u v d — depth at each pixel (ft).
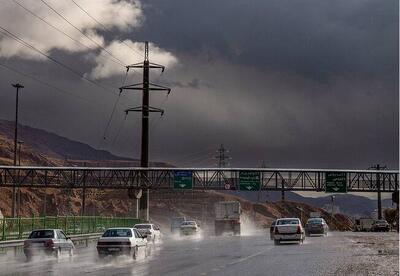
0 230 130.00
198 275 79.87
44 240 116.16
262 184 291.38
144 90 306.96
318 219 243.19
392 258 109.81
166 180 295.07
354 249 139.74
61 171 291.79
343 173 293.64
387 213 526.16
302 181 293.84
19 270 90.02
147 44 309.01
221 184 290.97
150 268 92.48
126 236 111.04
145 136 306.35
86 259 116.88
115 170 288.71
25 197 546.67
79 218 189.57
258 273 82.07
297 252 130.72
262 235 286.46
